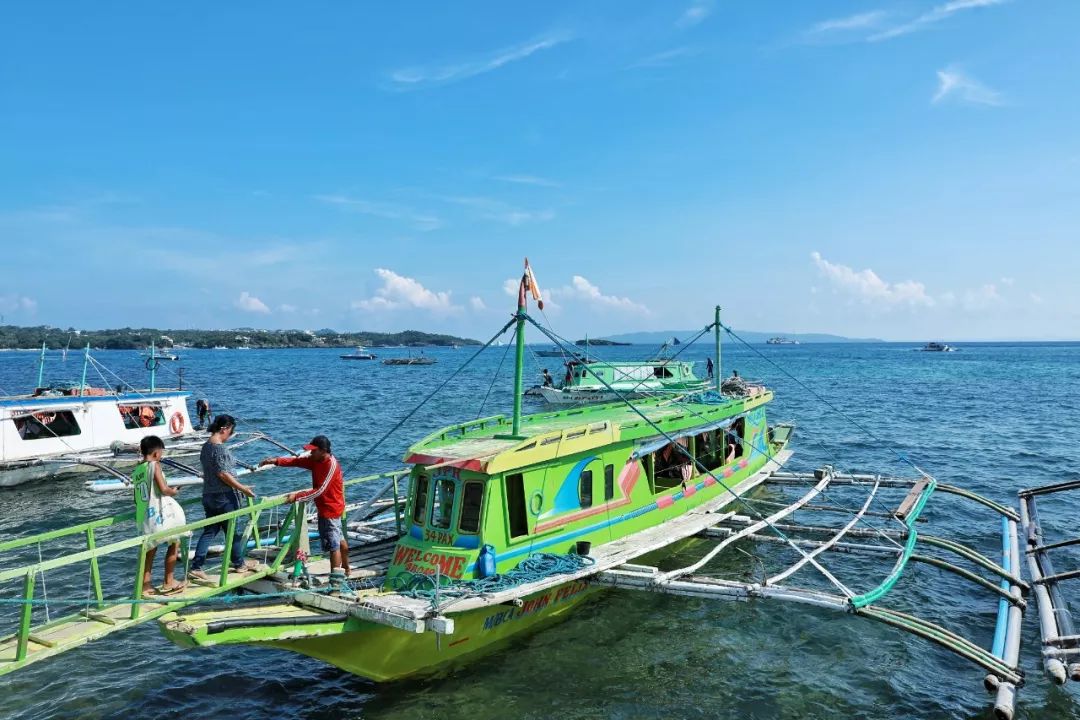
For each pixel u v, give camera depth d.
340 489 13.16
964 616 16.23
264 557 14.04
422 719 12.00
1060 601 14.71
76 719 12.23
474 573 12.95
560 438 14.66
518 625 14.41
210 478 12.91
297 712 12.39
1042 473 31.70
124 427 33.69
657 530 17.06
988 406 59.62
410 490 14.05
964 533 22.22
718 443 21.55
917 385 86.81
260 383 94.81
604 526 15.81
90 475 31.42
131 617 10.93
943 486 21.83
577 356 16.58
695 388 28.05
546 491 14.35
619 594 16.89
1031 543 18.55
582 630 15.16
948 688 13.21
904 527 18.11
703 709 12.37
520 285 15.11
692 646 14.65
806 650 14.61
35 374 104.12
